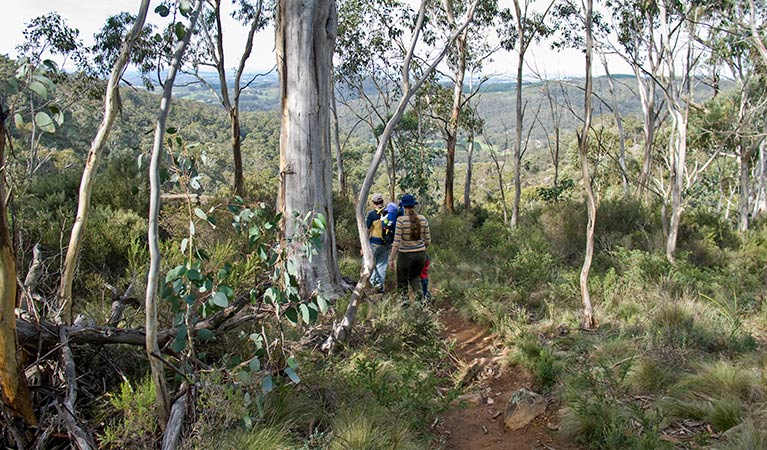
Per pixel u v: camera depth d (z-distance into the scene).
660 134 26.92
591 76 6.05
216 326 4.43
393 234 7.95
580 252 11.54
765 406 3.96
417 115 24.83
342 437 3.60
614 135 29.31
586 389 4.30
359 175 34.25
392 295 6.95
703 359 5.01
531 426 4.18
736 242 13.02
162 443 3.18
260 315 4.54
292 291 3.92
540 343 5.58
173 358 4.06
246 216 4.02
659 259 8.56
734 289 7.63
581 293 6.75
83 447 3.06
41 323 3.69
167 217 8.49
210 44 16.39
